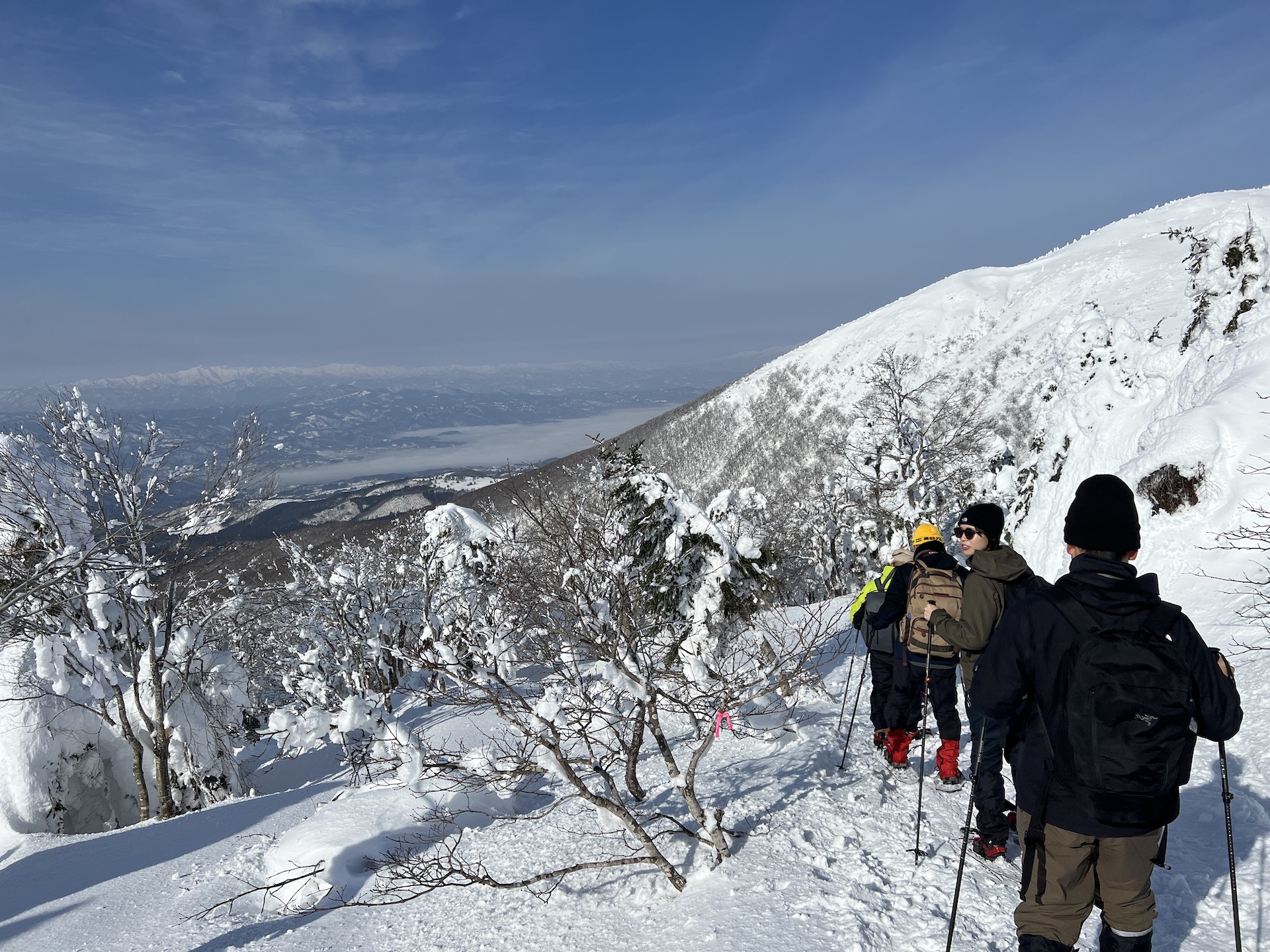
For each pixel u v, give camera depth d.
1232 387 9.66
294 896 5.75
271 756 19.05
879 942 3.06
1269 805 3.79
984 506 4.18
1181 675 2.24
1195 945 2.85
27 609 12.69
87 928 6.31
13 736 15.12
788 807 4.61
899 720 4.91
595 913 3.95
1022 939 2.57
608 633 4.44
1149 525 9.47
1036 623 2.46
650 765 6.44
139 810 17.19
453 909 4.54
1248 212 11.42
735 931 3.32
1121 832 2.32
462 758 5.67
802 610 10.27
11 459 14.03
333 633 18.86
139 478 14.62
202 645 17.39
